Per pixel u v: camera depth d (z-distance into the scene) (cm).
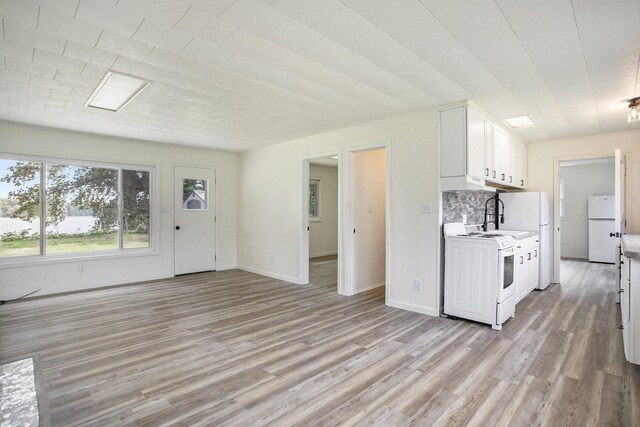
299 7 187
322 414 192
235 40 223
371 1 181
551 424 183
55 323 344
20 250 446
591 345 289
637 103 343
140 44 227
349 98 337
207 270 626
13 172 440
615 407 199
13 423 131
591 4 181
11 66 259
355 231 471
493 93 321
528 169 550
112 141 512
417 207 379
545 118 403
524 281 418
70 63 255
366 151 475
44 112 381
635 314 240
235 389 219
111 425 182
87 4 180
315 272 634
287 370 245
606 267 680
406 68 267
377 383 227
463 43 226
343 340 301
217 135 503
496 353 273
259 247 611
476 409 197
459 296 352
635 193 463
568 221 815
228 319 359
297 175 534
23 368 175
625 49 231
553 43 225
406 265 390
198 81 292
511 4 182
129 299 437
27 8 183
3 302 420
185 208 597
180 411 195
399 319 357
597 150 490
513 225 501
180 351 277
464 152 343
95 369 246
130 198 538
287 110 375
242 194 653
